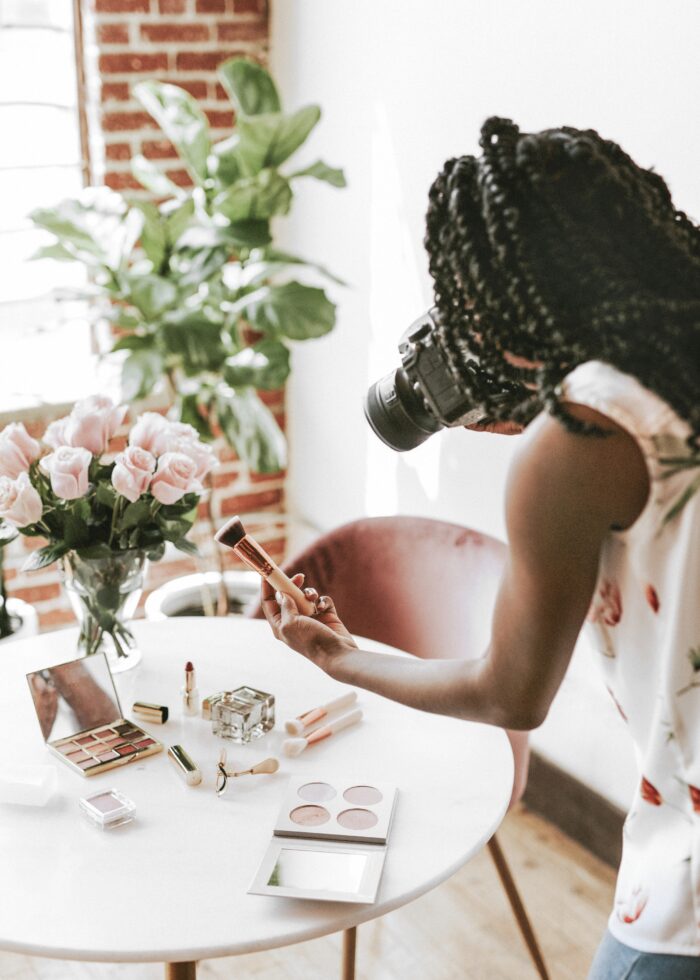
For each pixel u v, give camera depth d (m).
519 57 2.14
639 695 1.01
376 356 2.77
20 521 1.50
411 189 2.53
